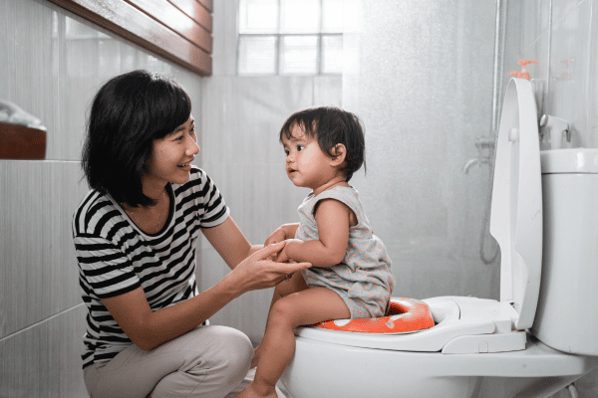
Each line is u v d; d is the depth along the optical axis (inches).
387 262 42.8
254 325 87.3
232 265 48.6
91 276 36.0
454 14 71.7
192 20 79.8
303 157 40.6
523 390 42.4
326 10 86.7
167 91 35.2
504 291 47.5
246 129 88.1
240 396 37.2
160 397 39.0
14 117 17.3
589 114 42.6
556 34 52.4
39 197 47.1
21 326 44.4
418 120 72.7
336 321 38.4
